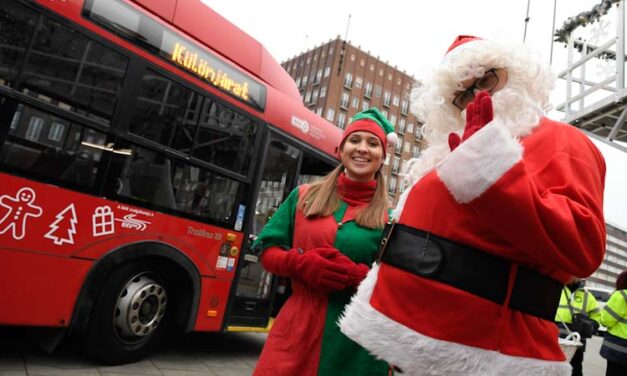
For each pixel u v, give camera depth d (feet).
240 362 16.98
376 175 7.43
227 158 15.56
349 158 7.23
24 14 10.82
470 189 3.45
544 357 3.85
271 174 17.39
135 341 13.64
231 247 15.64
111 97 12.39
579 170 3.77
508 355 3.68
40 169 11.03
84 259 11.84
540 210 3.32
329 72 185.26
